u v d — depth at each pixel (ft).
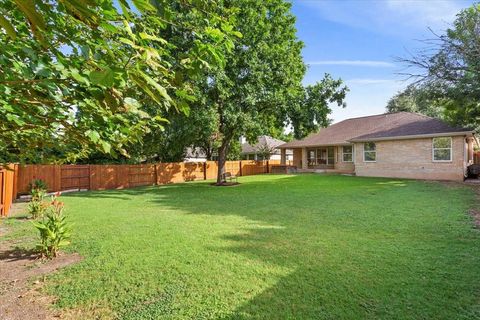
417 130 55.26
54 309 10.41
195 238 18.37
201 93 41.14
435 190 37.68
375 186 43.42
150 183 58.49
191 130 44.39
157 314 9.91
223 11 6.32
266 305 10.32
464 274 12.34
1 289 11.92
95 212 27.58
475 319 9.18
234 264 13.99
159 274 13.02
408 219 22.21
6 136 6.37
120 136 6.28
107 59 3.94
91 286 12.02
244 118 45.27
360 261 14.02
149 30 5.12
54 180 45.47
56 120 5.21
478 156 64.75
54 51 3.85
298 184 48.98
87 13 2.78
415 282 11.73
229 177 63.36
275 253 15.37
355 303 10.31
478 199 30.17
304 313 9.77
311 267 13.46
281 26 51.31
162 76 5.25
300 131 52.44
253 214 25.59
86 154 9.13
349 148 74.43
